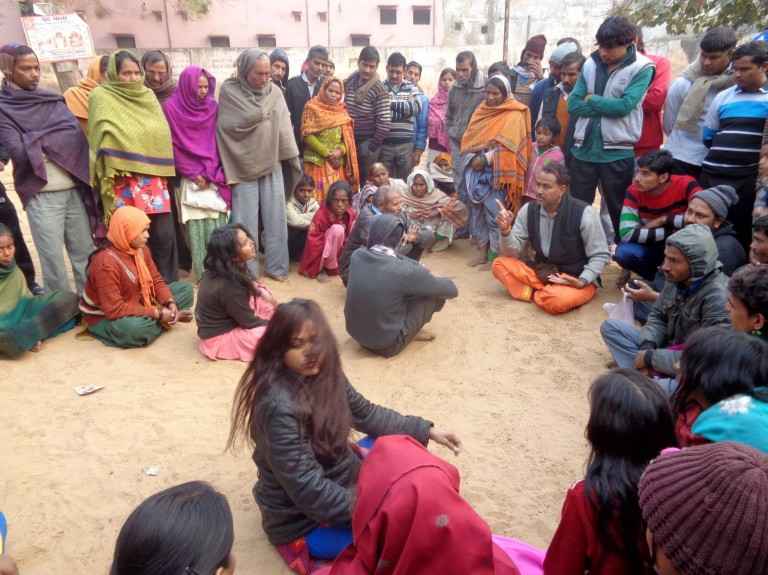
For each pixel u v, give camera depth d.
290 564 2.60
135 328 4.59
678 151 5.28
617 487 1.71
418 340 4.78
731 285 2.72
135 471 3.31
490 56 21.50
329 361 2.43
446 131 6.96
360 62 6.72
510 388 4.11
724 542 0.96
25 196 4.88
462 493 3.11
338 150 6.30
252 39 21.84
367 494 1.62
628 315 4.43
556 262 5.26
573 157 5.62
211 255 4.30
